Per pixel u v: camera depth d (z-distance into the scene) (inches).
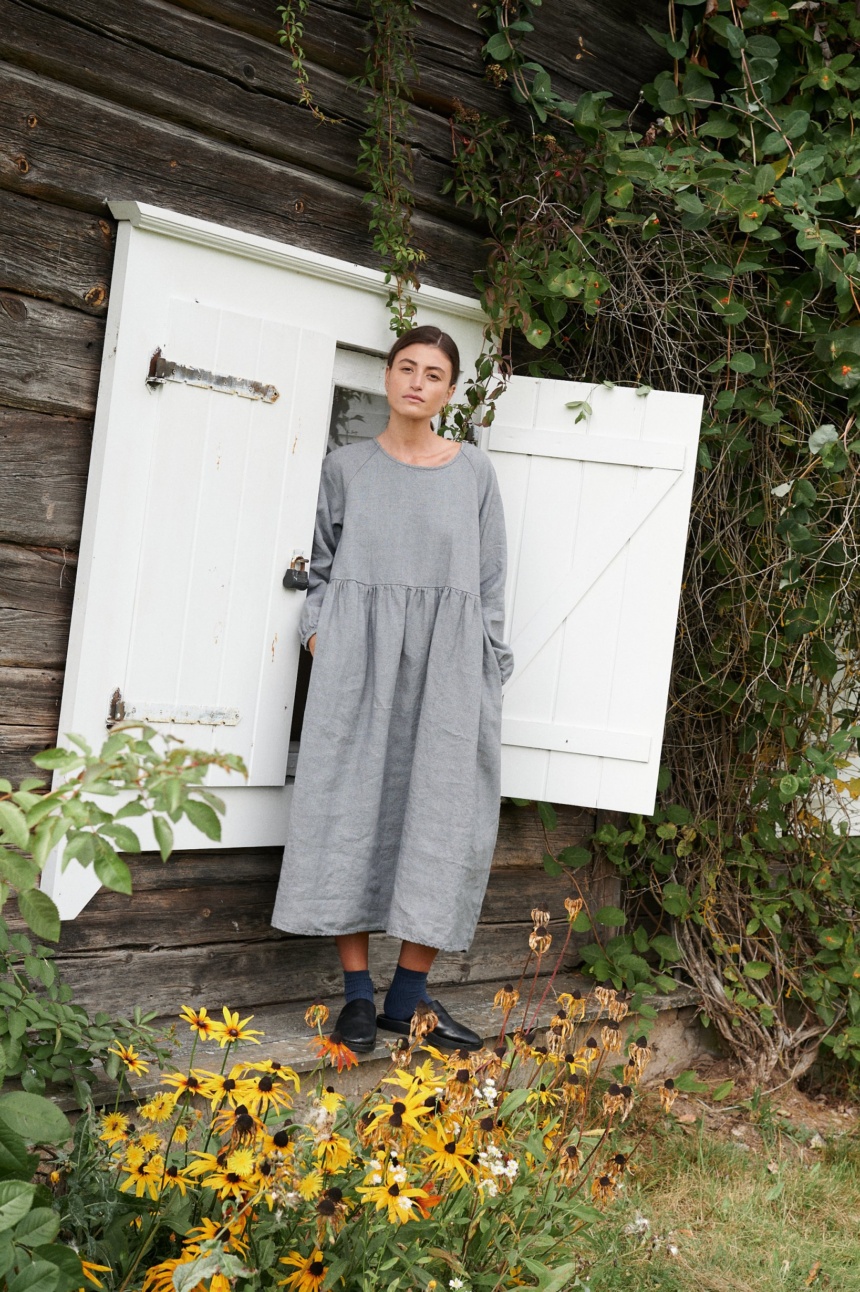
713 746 156.1
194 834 112.1
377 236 121.0
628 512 132.7
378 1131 75.7
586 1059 91.8
